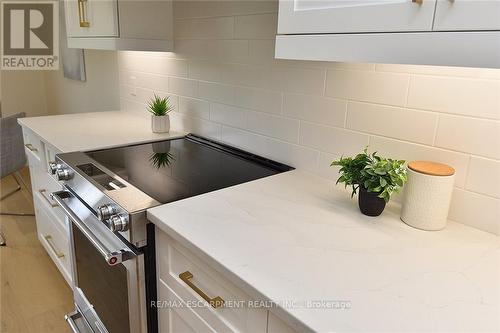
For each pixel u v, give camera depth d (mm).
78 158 1486
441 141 1043
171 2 1854
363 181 1039
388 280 761
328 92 1287
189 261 958
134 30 1743
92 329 1514
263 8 1421
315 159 1379
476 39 625
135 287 1105
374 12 754
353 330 625
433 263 833
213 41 1682
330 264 810
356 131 1237
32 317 1904
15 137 2686
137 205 1076
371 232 964
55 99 3912
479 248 908
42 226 2238
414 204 988
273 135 1515
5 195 3350
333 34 842
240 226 967
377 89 1156
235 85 1629
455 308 685
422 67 1043
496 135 939
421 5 679
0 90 3836
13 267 2312
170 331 1123
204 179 1328
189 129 1957
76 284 1624
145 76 2221
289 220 1014
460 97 986
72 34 2057
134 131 1950
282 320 716
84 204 1320
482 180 981
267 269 782
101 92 2861
